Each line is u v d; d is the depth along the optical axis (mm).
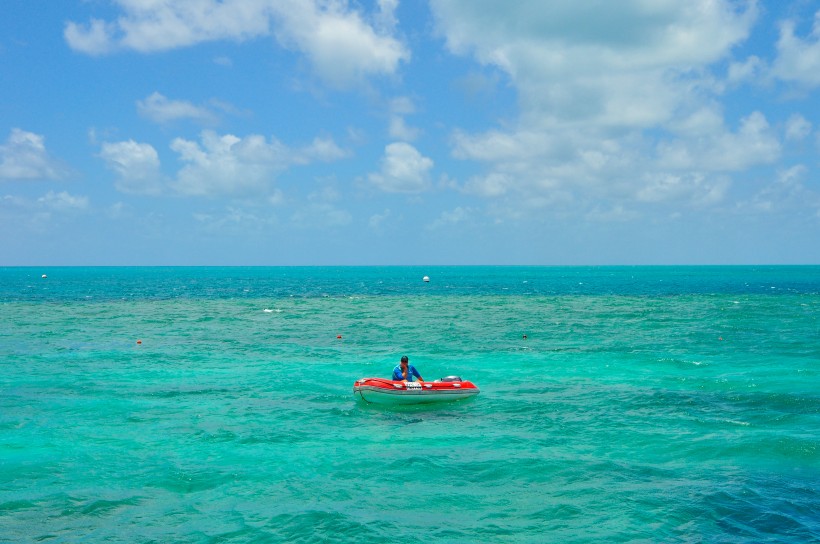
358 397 19578
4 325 41906
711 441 14820
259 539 10062
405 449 14703
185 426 16703
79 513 11070
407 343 32906
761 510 10953
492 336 35406
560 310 53281
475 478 12719
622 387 21234
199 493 12008
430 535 10172
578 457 13914
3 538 10086
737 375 22984
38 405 19016
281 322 44219
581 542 9875
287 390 21406
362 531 10297
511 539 10031
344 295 81625
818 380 21875
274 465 13562
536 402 19250
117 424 16891
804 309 52219
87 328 40312
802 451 14023
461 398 19688
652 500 11453
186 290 96500
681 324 40688
